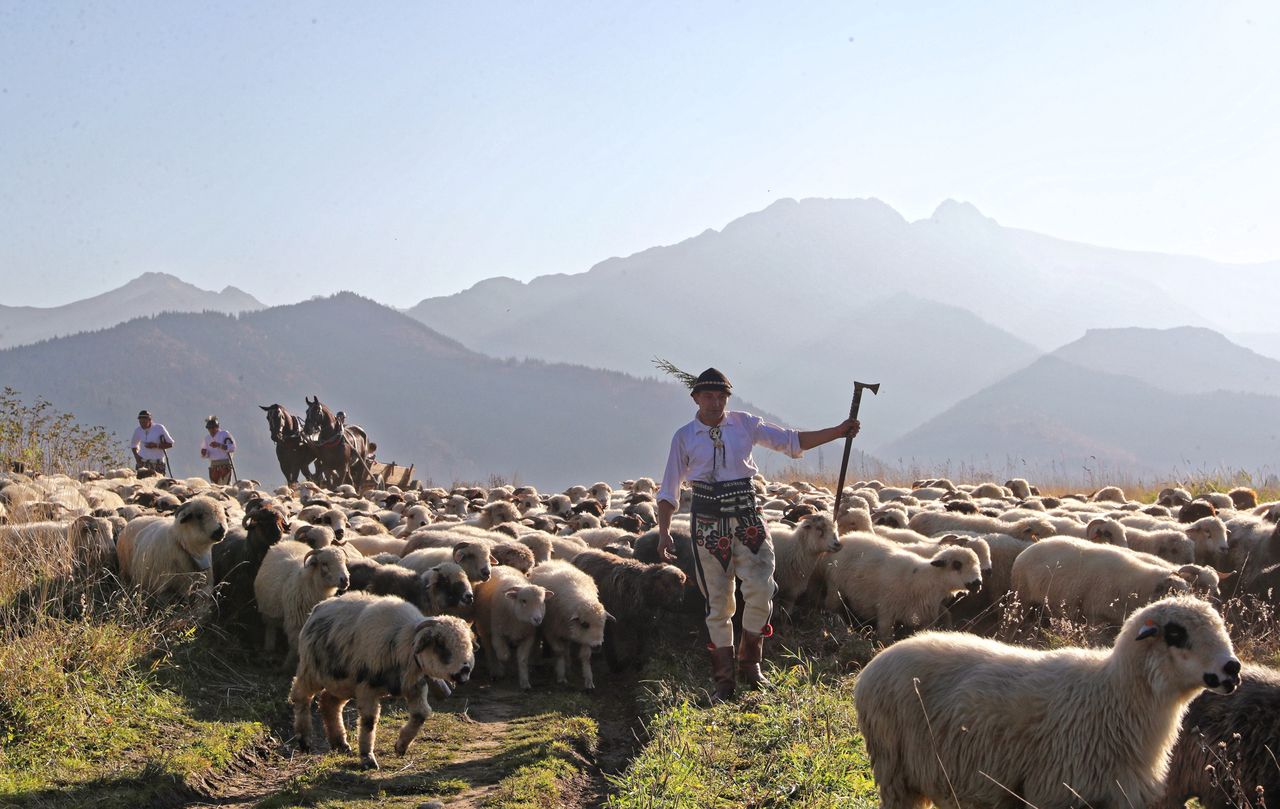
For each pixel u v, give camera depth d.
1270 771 6.36
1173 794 6.88
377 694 8.89
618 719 10.83
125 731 8.79
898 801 6.60
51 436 20.83
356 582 11.71
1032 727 6.14
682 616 13.40
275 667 11.34
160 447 27.09
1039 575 12.70
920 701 6.38
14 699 8.50
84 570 12.38
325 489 27.05
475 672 12.25
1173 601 6.09
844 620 13.26
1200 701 6.79
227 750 8.87
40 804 7.32
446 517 19.95
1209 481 29.88
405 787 8.26
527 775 8.37
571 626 11.66
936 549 13.46
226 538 12.72
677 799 7.51
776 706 9.34
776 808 7.46
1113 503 21.58
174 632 10.95
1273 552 14.16
